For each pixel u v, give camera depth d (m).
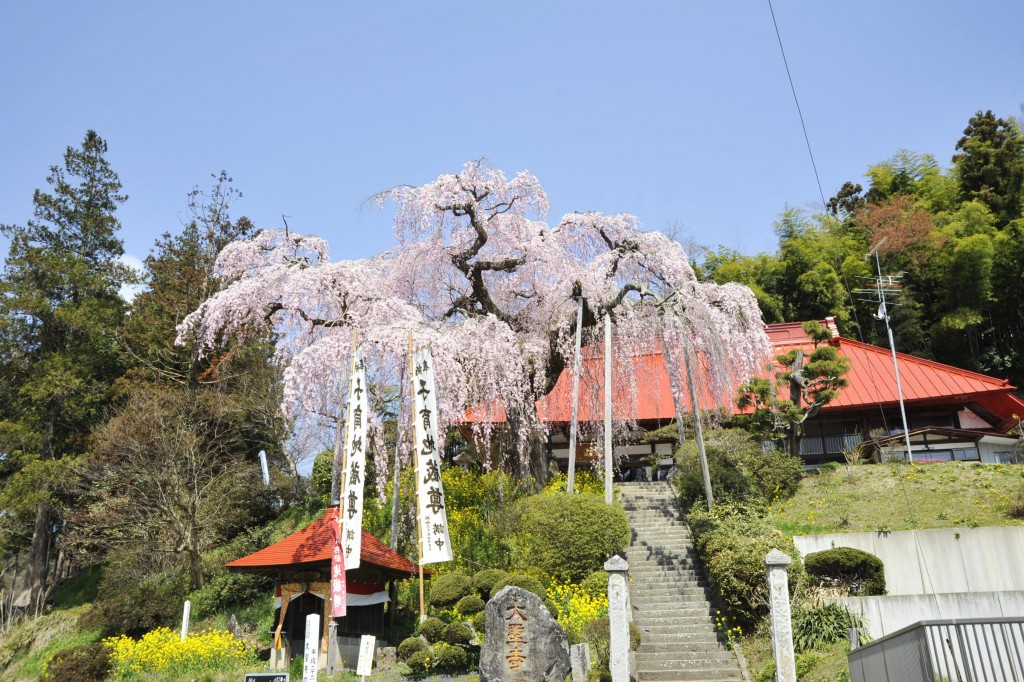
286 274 17.00
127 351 25.53
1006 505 14.55
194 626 17.23
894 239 30.52
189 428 21.05
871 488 16.39
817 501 16.34
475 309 18.84
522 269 18.62
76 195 29.25
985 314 29.98
